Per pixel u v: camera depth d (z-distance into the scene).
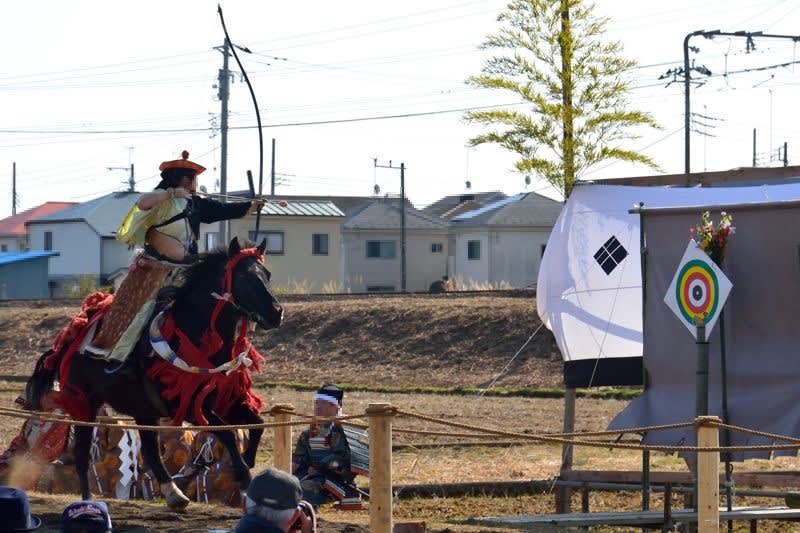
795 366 13.39
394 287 74.50
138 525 12.05
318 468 12.92
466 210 87.44
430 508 16.50
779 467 19.17
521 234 72.69
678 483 15.39
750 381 13.66
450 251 76.00
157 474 13.02
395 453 21.59
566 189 35.59
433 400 30.52
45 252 72.12
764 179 16.41
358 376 36.00
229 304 12.05
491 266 72.38
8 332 45.22
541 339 35.50
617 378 16.84
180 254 12.59
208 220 13.11
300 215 67.44
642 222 14.45
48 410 13.70
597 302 16.92
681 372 14.20
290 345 39.38
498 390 31.73
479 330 37.09
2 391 32.97
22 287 68.50
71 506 7.25
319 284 68.12
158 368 12.12
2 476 15.58
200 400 12.01
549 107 35.16
